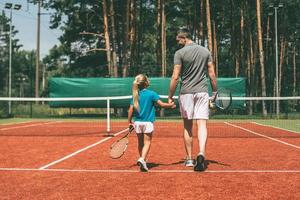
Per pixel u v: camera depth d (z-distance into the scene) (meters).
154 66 65.44
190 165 7.77
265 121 26.88
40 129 19.33
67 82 28.83
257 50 54.03
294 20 55.53
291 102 65.00
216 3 50.97
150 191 5.70
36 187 6.02
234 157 9.20
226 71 68.62
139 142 7.62
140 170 7.27
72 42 54.06
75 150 10.70
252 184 6.11
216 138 14.27
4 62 118.69
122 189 5.84
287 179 6.48
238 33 52.12
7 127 20.78
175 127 20.64
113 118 31.27
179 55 7.32
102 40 51.84
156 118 30.66
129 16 37.47
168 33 58.44
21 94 97.69
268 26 54.22
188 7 51.81
